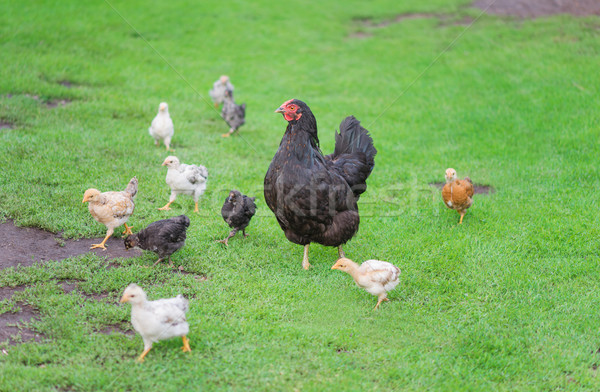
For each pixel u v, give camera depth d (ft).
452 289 23.54
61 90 44.57
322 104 49.65
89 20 65.51
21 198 28.27
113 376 17.44
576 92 45.57
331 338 19.90
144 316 17.48
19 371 17.31
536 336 20.42
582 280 23.93
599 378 18.34
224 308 21.43
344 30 74.08
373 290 21.58
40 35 57.11
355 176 26.02
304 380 17.84
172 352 18.76
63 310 20.56
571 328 20.89
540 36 59.52
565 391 17.95
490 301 22.63
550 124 41.14
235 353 18.94
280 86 54.49
